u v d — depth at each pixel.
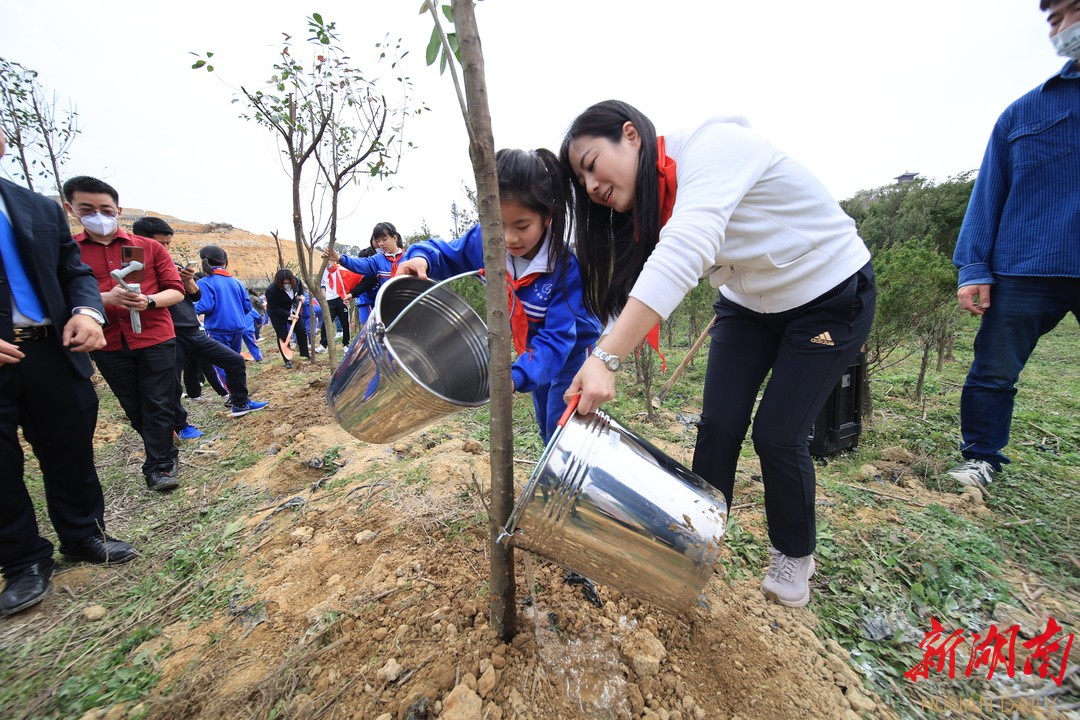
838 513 2.54
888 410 4.31
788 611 1.89
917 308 3.88
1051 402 4.47
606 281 1.78
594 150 1.47
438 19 1.14
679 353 7.38
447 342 1.88
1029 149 2.59
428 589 1.94
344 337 10.12
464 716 1.38
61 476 2.36
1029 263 2.63
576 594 1.89
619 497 1.28
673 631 1.74
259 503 3.06
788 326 1.72
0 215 2.08
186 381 6.18
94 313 2.31
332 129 4.79
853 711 1.51
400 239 5.77
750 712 1.48
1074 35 2.30
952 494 2.79
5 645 1.95
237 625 1.92
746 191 1.39
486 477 2.79
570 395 1.32
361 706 1.49
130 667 1.77
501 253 1.22
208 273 6.45
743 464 3.27
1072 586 2.05
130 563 2.49
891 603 1.95
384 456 3.36
